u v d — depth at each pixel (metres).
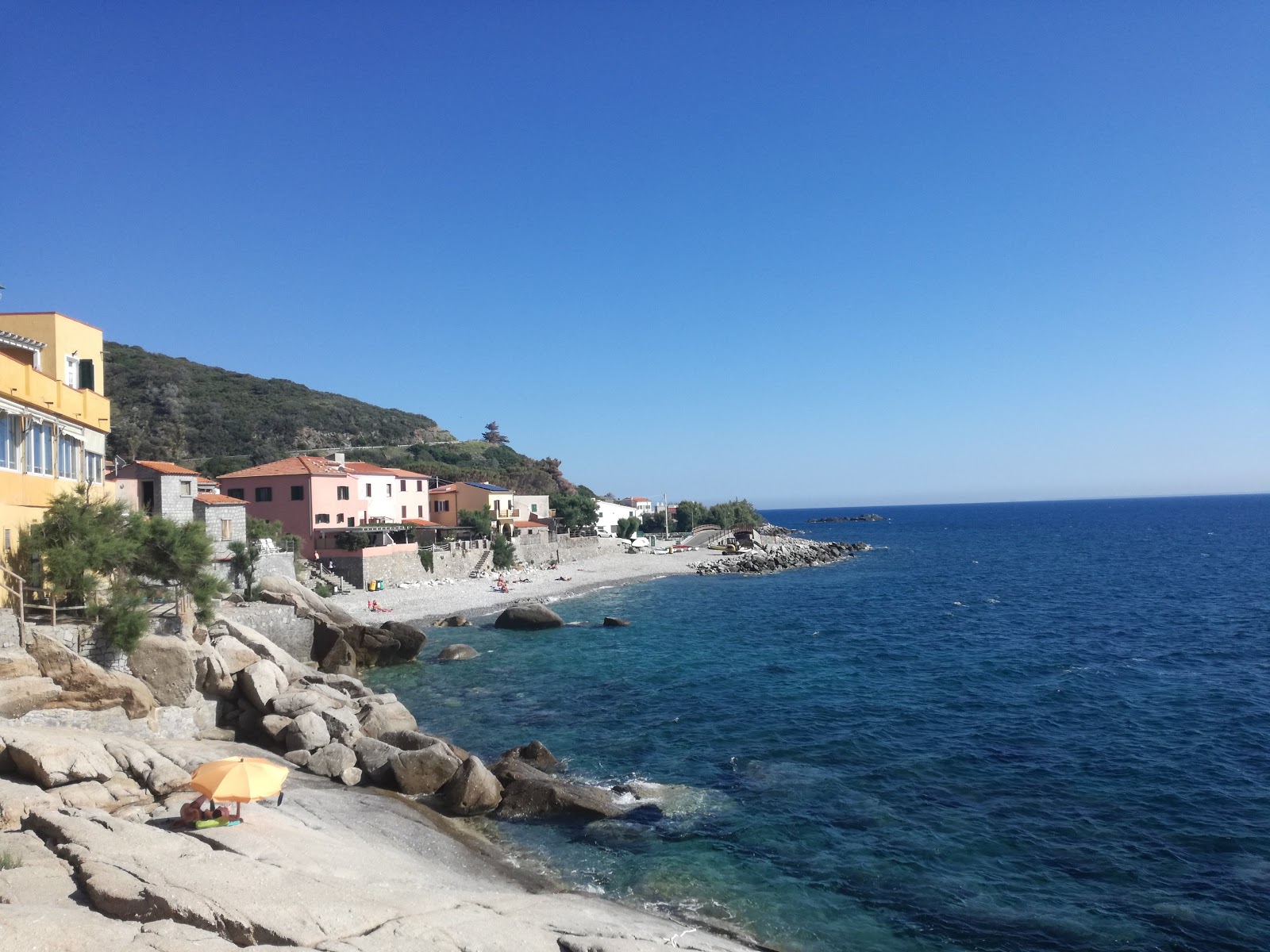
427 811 23.95
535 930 14.38
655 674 45.47
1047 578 102.00
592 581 97.62
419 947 12.69
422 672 46.53
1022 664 48.44
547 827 23.44
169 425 143.00
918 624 65.62
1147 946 17.48
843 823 23.91
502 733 33.59
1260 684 42.16
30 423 27.05
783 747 31.53
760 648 54.38
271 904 13.19
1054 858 21.75
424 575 82.12
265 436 156.88
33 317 31.19
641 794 26.02
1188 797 26.11
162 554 30.69
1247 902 19.34
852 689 41.56
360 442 175.38
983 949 17.33
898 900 19.33
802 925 18.11
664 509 192.38
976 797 26.14
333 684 35.06
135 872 13.84
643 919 17.19
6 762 18.83
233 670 31.52
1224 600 76.06
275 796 20.72
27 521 26.70
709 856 21.58
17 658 22.39
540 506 126.88
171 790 19.66
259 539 57.25
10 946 10.91
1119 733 33.47
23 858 14.63
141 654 26.78
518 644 56.12
